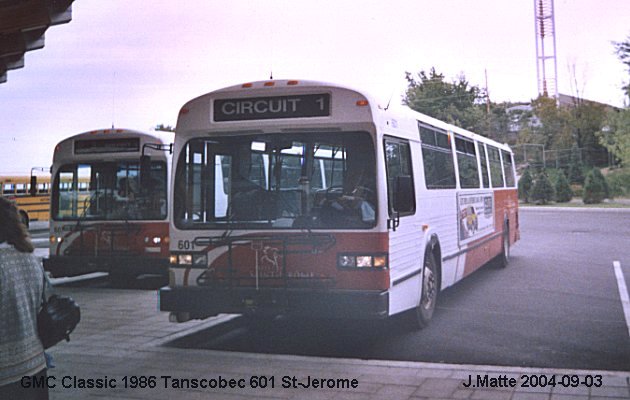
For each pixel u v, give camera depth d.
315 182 7.74
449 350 7.97
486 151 14.75
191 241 8.02
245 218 7.88
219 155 8.09
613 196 60.66
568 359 7.51
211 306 7.82
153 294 13.06
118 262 13.41
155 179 13.35
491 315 10.29
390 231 7.71
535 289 13.04
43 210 30.58
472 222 12.73
